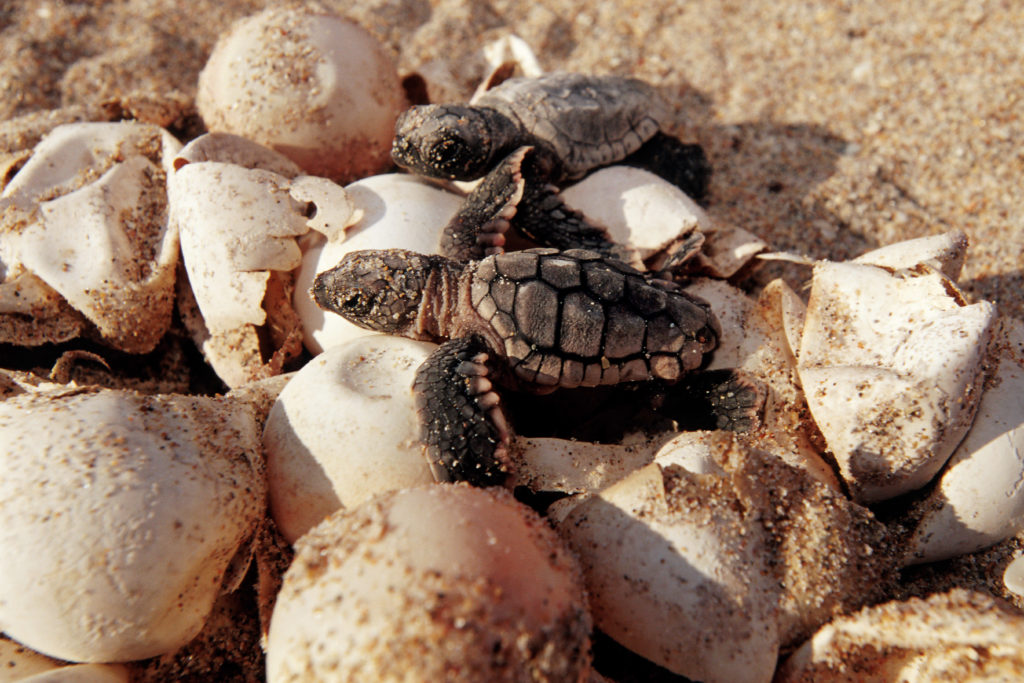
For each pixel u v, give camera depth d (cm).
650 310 16
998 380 15
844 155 22
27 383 15
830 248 20
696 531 13
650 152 20
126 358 18
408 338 16
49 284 17
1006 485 14
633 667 14
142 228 17
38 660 13
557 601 12
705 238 18
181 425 14
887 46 24
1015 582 14
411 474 14
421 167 18
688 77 24
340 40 18
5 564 12
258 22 19
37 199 17
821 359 16
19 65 24
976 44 23
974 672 13
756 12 25
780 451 15
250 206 16
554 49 25
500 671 11
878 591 14
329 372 15
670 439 16
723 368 16
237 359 17
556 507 14
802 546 13
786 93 23
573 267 16
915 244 16
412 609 11
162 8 25
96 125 18
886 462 15
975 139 22
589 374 16
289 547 14
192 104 20
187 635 13
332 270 16
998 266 20
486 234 17
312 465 14
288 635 12
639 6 25
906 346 15
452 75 22
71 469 13
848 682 13
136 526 12
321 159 19
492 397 15
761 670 13
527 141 19
